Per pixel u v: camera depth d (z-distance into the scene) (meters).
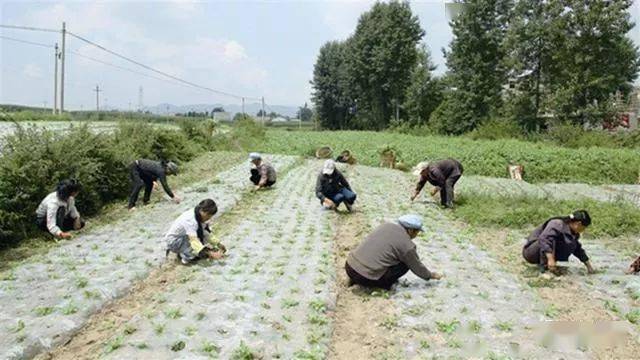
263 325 6.48
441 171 15.13
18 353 5.64
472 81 54.66
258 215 13.58
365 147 36.34
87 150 13.62
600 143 35.94
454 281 8.34
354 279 7.89
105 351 5.73
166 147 22.69
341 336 6.47
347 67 81.31
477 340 6.17
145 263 8.96
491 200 15.53
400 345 6.12
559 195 19.42
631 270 8.77
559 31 45.69
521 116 51.50
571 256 10.01
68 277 8.20
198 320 6.59
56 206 10.38
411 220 7.84
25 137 12.17
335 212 14.08
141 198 15.46
